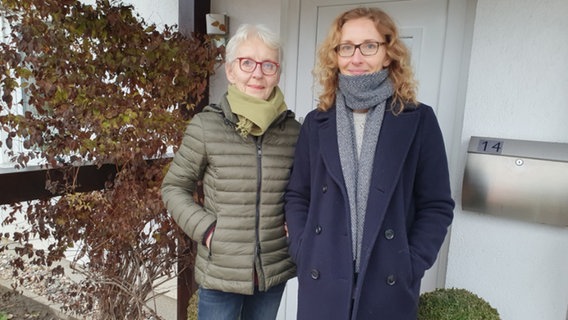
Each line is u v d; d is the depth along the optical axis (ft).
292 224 4.34
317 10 8.07
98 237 7.62
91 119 6.70
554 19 5.28
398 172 3.72
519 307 5.77
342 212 3.91
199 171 4.68
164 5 9.90
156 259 8.09
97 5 7.12
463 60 6.66
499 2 5.62
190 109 8.32
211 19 8.28
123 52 7.47
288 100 8.59
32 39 6.17
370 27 3.90
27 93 6.62
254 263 4.52
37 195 6.47
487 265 5.93
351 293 3.77
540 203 5.23
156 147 7.26
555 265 5.47
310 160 4.33
